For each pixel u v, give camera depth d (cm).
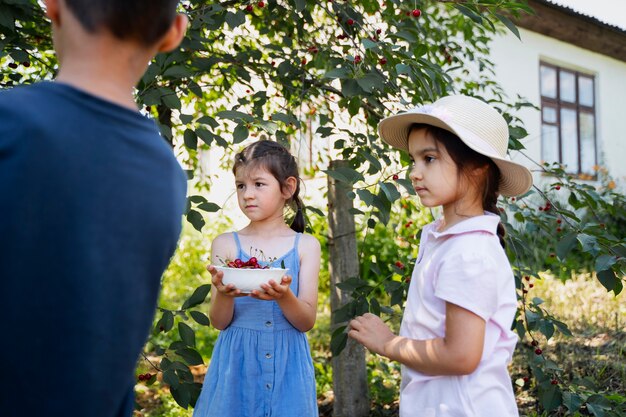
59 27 92
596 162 948
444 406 138
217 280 170
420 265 153
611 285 196
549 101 883
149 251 90
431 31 327
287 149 209
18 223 78
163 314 205
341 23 258
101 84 90
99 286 83
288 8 282
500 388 139
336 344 221
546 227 247
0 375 81
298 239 199
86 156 83
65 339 81
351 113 241
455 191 147
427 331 144
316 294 196
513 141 227
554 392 223
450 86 236
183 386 205
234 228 729
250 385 185
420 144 150
